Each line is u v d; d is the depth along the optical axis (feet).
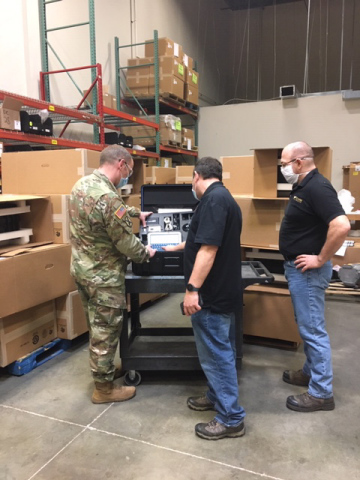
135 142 17.74
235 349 7.20
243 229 9.36
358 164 17.35
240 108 20.93
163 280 6.98
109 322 6.68
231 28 30.30
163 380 7.88
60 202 8.79
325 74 28.07
